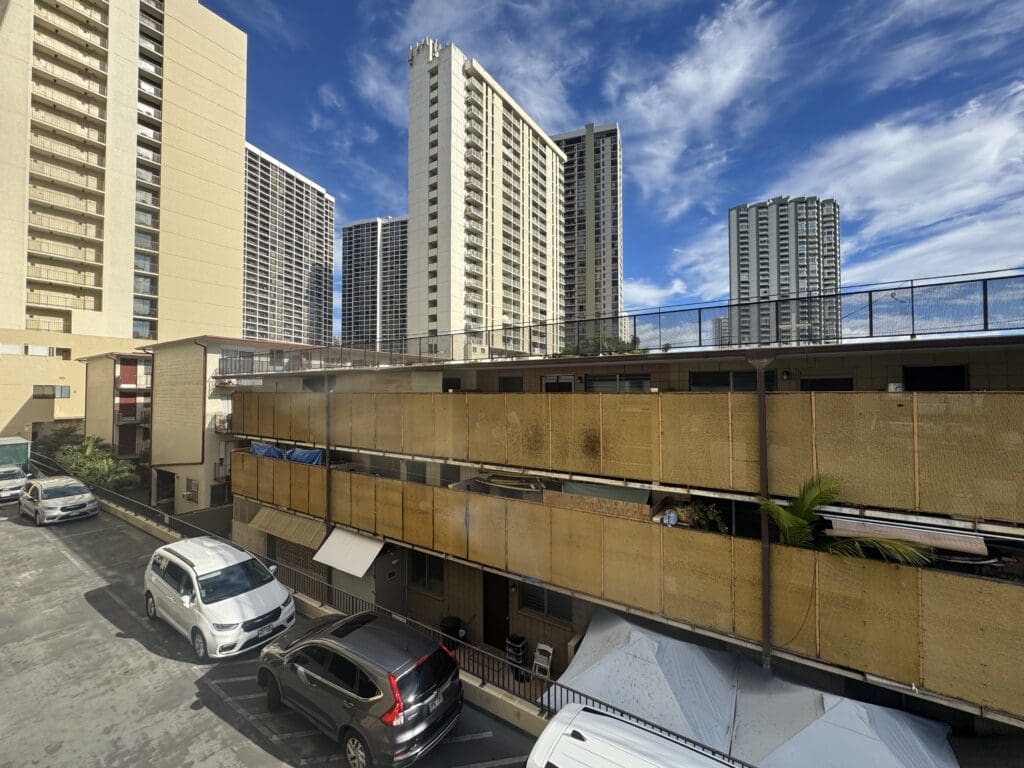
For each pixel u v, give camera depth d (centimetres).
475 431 1259
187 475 2327
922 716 838
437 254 7212
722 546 889
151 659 1058
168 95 5169
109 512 2209
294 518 1730
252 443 2022
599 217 11088
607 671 898
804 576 809
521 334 1557
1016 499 672
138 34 4906
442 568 1522
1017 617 652
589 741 638
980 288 823
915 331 883
